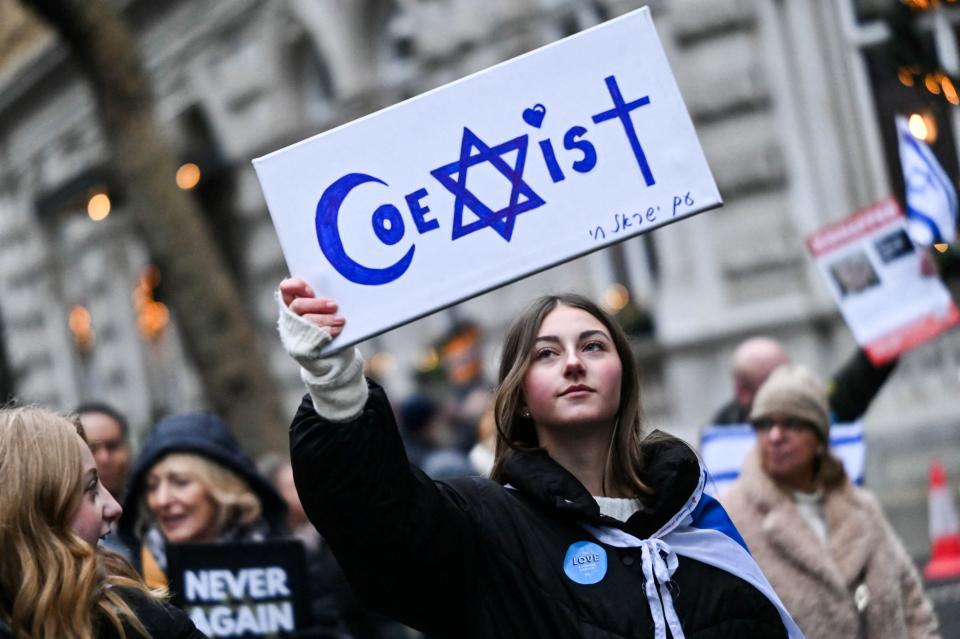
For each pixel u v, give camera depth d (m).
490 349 15.62
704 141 13.36
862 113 12.45
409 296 3.02
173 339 22.23
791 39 12.84
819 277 12.75
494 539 3.05
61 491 2.85
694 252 13.53
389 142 3.05
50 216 24.61
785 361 6.57
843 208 12.60
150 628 2.89
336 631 4.95
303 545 4.67
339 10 17.73
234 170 19.94
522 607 3.03
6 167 25.44
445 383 15.04
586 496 3.08
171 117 20.98
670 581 3.04
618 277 14.68
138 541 5.02
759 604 3.09
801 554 4.50
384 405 2.93
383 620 6.09
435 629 3.09
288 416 19.19
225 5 19.56
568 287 14.87
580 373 3.17
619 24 3.08
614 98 3.07
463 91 3.06
